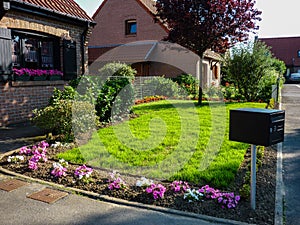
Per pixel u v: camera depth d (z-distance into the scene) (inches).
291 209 122.1
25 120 307.7
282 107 449.4
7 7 265.4
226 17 410.9
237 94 528.7
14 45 306.7
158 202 126.4
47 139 220.7
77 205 125.6
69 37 356.8
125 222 111.6
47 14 319.9
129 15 718.5
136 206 124.5
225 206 121.0
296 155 197.9
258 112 108.2
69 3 387.5
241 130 113.8
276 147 215.8
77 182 146.9
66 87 257.3
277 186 142.4
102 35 764.6
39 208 122.5
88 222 111.6
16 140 227.9
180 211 119.0
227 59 511.2
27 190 139.9
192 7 413.4
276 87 512.4
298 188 143.6
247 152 200.1
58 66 355.6
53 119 218.4
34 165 163.5
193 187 141.5
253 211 117.9
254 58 486.6
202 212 118.0
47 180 151.0
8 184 146.5
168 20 444.8
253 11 420.5
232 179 149.6
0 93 279.7
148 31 695.7
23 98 304.7
